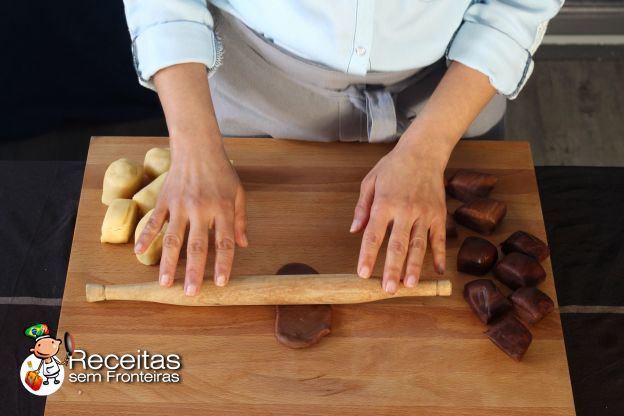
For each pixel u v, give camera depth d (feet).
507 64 3.39
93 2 6.03
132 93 6.73
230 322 3.14
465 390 2.97
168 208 3.13
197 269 3.00
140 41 3.33
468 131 4.07
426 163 3.25
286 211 3.55
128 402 2.90
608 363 3.33
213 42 3.41
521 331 3.08
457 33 3.53
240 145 3.83
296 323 3.11
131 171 3.55
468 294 3.21
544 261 3.42
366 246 3.09
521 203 3.64
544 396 2.96
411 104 3.88
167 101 3.27
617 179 4.01
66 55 6.33
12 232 3.66
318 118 3.84
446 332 3.14
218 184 3.14
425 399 2.94
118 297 3.15
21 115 6.62
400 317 3.18
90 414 2.88
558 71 7.54
